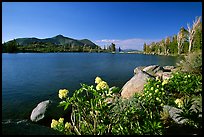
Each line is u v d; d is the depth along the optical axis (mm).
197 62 10156
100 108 3949
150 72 16859
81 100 4102
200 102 5473
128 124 4359
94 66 38656
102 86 4176
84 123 4223
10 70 31875
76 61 52875
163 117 5070
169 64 39312
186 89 7730
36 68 34844
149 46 123500
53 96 15344
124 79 22484
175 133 4258
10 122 3137
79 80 22266
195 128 4340
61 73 28094
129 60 56156
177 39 74438
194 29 54031
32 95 15570
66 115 9516
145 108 5086
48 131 3195
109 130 4121
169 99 6406
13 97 14891
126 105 5117
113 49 181375
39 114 9297
